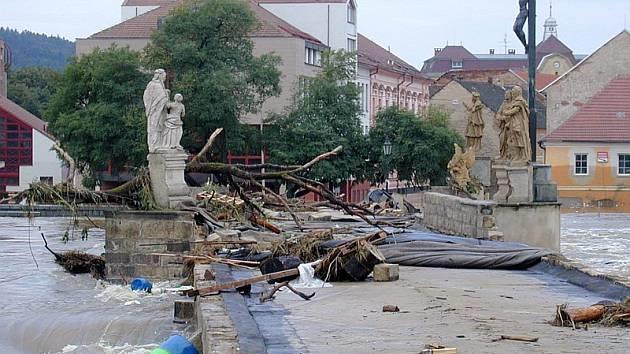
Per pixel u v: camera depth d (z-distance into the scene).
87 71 88.81
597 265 42.44
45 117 92.94
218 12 88.38
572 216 83.75
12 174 117.94
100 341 28.02
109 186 90.44
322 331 21.30
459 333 20.97
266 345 19.70
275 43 109.88
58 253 43.19
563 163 98.94
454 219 44.44
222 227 38.38
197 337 21.44
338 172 93.19
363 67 128.75
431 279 30.23
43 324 29.62
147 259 36.44
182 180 38.38
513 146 43.81
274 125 93.56
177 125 38.25
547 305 24.97
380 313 23.75
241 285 26.44
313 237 33.25
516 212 43.16
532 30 49.19
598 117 99.75
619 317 21.94
